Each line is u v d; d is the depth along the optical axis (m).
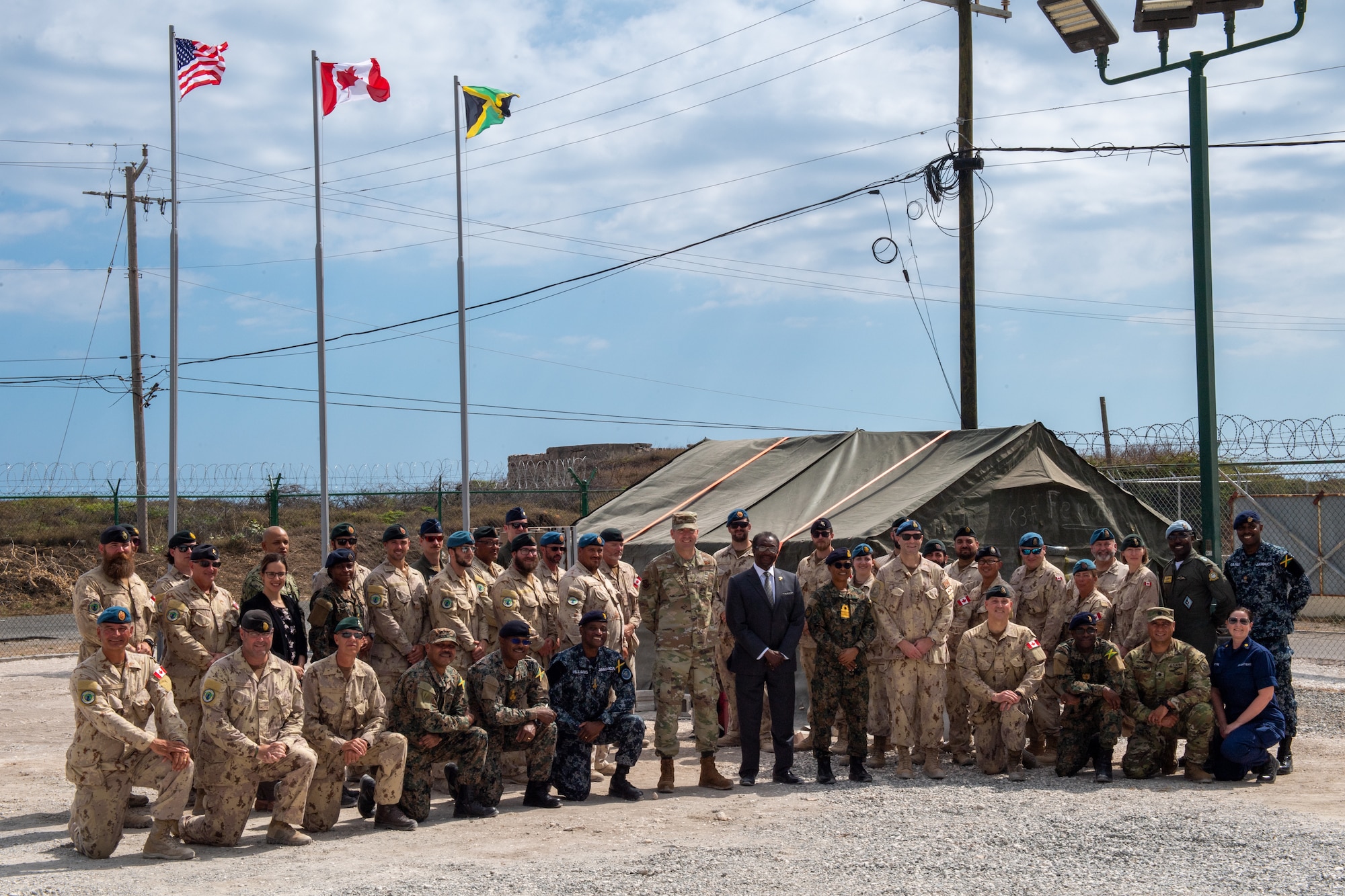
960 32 16.34
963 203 16.17
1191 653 8.79
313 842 7.24
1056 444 13.34
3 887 6.01
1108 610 9.67
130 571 8.12
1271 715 8.66
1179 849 6.42
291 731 7.28
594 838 7.11
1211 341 11.76
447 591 9.11
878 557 11.47
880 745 9.80
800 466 14.31
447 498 29.23
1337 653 15.57
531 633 8.42
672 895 5.64
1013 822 7.20
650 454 43.34
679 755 10.58
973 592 10.05
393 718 7.90
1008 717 8.95
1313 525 18.69
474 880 6.01
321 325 16.81
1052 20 12.24
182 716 8.13
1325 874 5.86
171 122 16.41
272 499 19.84
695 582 8.95
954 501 12.30
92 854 6.80
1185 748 9.16
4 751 10.97
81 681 6.81
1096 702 8.88
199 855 6.87
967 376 16.06
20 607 26.47
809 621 9.20
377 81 17.30
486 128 17.31
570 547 14.13
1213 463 11.67
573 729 8.48
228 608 8.38
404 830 7.53
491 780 8.05
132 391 29.38
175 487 16.09
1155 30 11.92
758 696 9.02
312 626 8.65
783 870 6.10
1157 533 13.67
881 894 5.61
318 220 16.95
